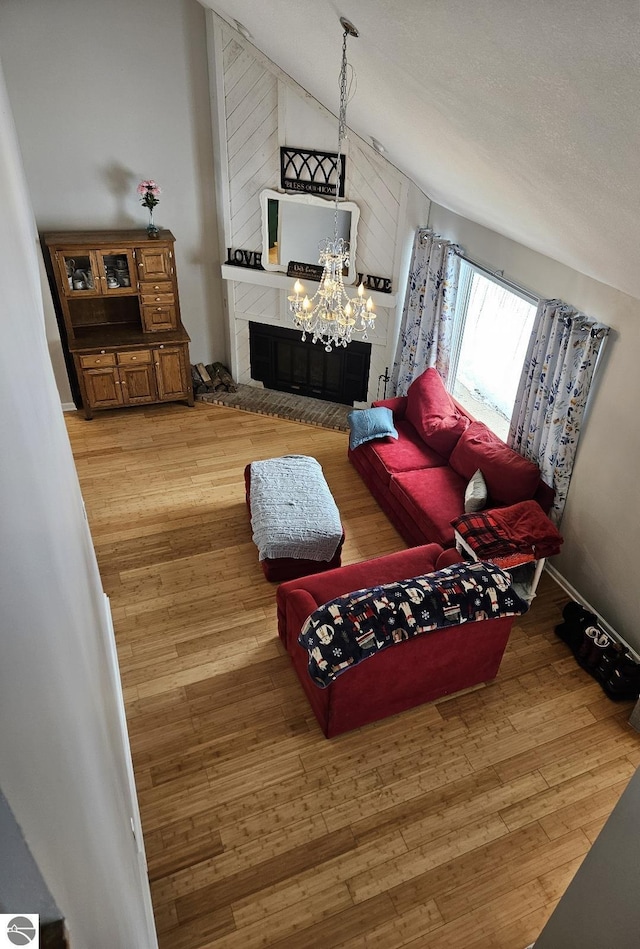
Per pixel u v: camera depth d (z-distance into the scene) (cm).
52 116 559
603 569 445
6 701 51
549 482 475
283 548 450
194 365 729
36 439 128
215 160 616
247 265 658
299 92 541
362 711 368
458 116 270
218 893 307
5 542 62
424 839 330
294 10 296
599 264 356
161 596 462
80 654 136
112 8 528
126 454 613
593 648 411
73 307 646
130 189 611
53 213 602
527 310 529
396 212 581
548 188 279
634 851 205
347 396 701
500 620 365
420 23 200
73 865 73
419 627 336
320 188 588
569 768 365
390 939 295
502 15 158
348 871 317
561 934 250
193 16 547
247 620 447
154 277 621
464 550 452
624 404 406
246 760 362
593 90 165
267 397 710
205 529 525
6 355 95
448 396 580
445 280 557
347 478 596
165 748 366
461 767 363
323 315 436
